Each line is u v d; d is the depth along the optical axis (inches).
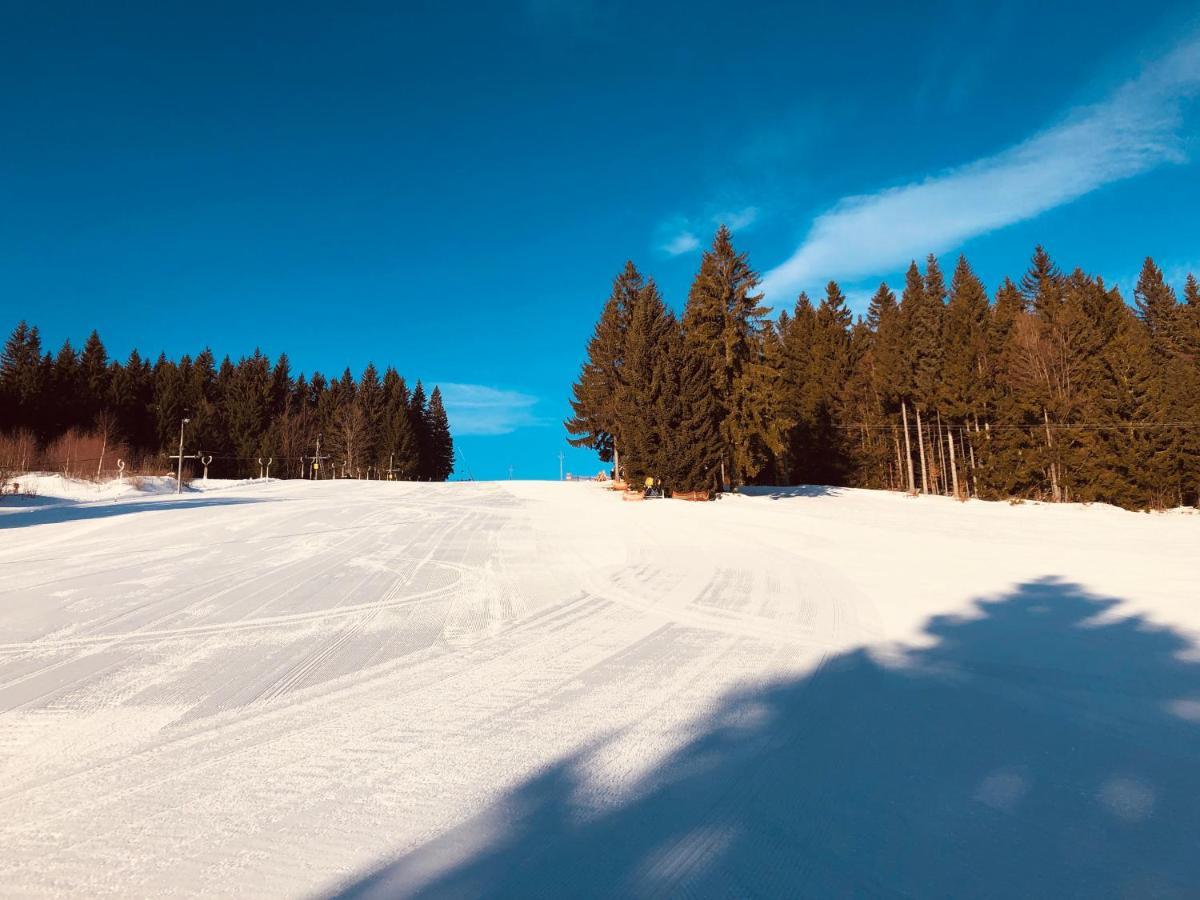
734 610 263.4
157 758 124.0
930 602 272.4
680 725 140.9
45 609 256.4
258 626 233.5
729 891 82.4
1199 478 1135.6
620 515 704.4
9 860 89.9
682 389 1032.2
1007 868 86.7
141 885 84.0
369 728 139.9
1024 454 1195.9
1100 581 308.2
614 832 97.0
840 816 101.0
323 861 89.4
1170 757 121.5
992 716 144.0
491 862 89.1
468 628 233.8
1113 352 1162.6
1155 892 81.2
